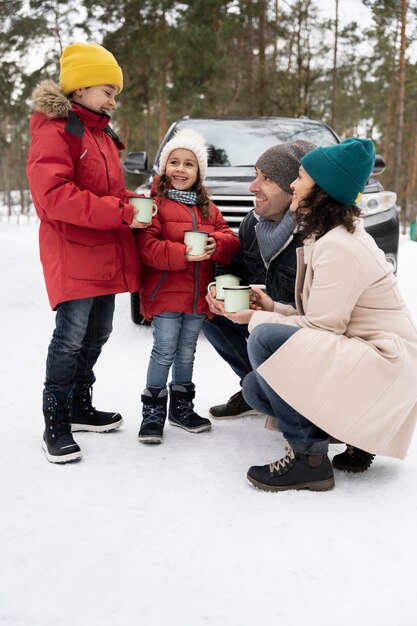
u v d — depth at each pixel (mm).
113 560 1934
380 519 2240
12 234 13188
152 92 24359
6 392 3680
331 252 2359
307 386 2357
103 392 3723
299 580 1847
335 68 23109
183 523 2178
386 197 5188
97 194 2773
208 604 1729
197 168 3176
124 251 2869
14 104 20688
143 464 2709
